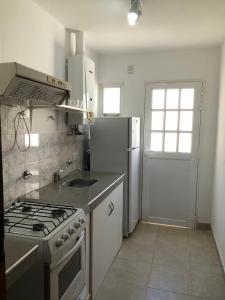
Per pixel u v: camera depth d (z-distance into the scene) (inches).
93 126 128.6
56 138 104.7
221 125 119.1
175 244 126.1
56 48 101.4
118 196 112.7
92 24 103.8
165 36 117.6
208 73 137.8
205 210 145.0
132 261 109.9
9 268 42.3
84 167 136.8
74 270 66.5
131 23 80.6
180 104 143.8
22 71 56.6
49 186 96.0
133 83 148.8
